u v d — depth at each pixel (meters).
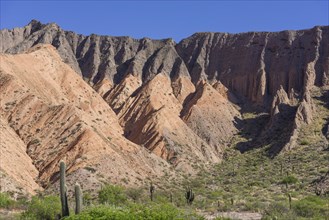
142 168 93.12
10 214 48.53
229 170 103.00
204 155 113.00
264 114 133.75
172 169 99.56
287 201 60.22
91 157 87.62
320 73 138.50
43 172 86.06
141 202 62.84
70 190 76.44
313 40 147.50
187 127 120.88
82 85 128.00
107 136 101.38
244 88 148.38
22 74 113.12
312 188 76.50
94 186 78.62
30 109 101.94
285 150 105.31
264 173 94.75
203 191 80.75
